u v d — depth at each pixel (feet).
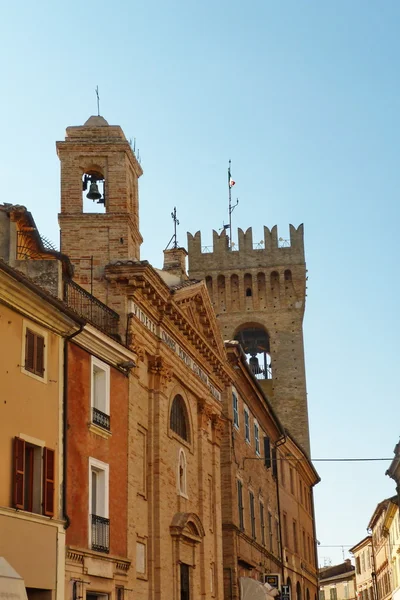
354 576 463.01
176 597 128.98
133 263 122.01
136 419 122.31
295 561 246.47
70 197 137.69
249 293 332.80
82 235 135.44
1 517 86.63
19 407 92.48
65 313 100.27
